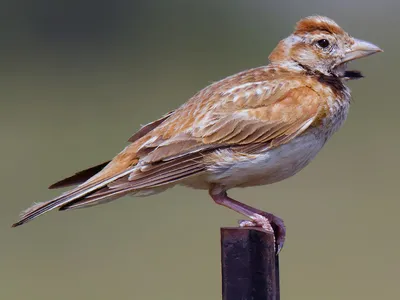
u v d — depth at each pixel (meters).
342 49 8.91
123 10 24.88
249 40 23.77
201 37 24.19
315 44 8.94
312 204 17.41
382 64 23.30
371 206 17.36
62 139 19.66
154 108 20.70
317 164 19.20
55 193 17.59
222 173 8.34
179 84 21.78
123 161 8.31
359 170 18.86
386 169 18.86
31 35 24.34
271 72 8.81
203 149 8.29
